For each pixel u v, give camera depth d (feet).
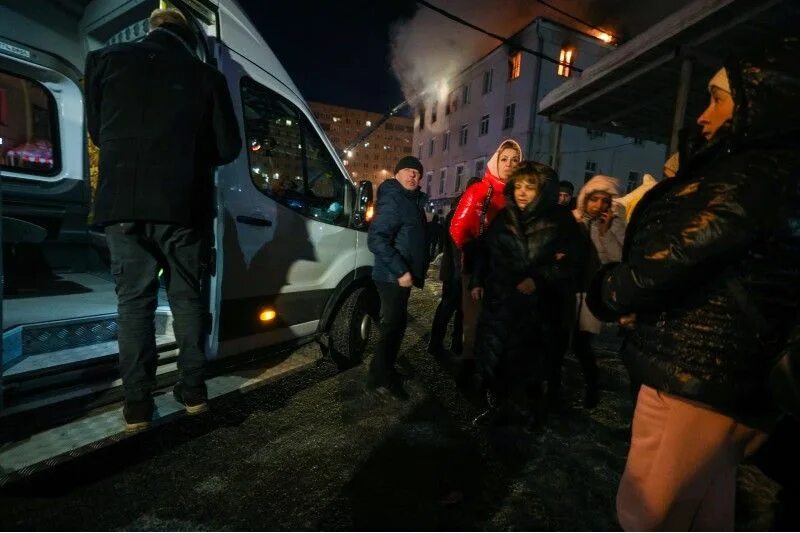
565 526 6.41
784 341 3.62
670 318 4.01
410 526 6.17
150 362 7.24
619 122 33.22
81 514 5.91
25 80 12.41
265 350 10.25
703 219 3.47
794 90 3.29
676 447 3.99
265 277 9.84
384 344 10.14
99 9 11.87
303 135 11.09
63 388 7.27
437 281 33.73
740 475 8.04
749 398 3.69
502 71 77.87
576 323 10.59
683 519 4.09
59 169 13.38
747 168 3.45
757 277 3.58
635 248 4.27
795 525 4.76
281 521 6.09
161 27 7.45
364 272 12.91
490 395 9.91
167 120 6.90
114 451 7.44
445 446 8.53
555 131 32.78
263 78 9.96
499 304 9.08
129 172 6.75
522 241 8.82
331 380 11.59
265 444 8.13
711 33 18.78
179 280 7.56
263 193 9.74
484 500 6.92
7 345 7.25
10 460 6.16
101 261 14.84
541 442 8.93
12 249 12.76
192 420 8.77
